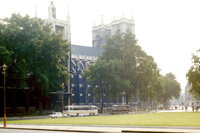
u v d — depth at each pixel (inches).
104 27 6274.6
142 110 4119.1
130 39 3548.2
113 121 1416.1
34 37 2507.4
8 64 2358.5
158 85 4003.4
